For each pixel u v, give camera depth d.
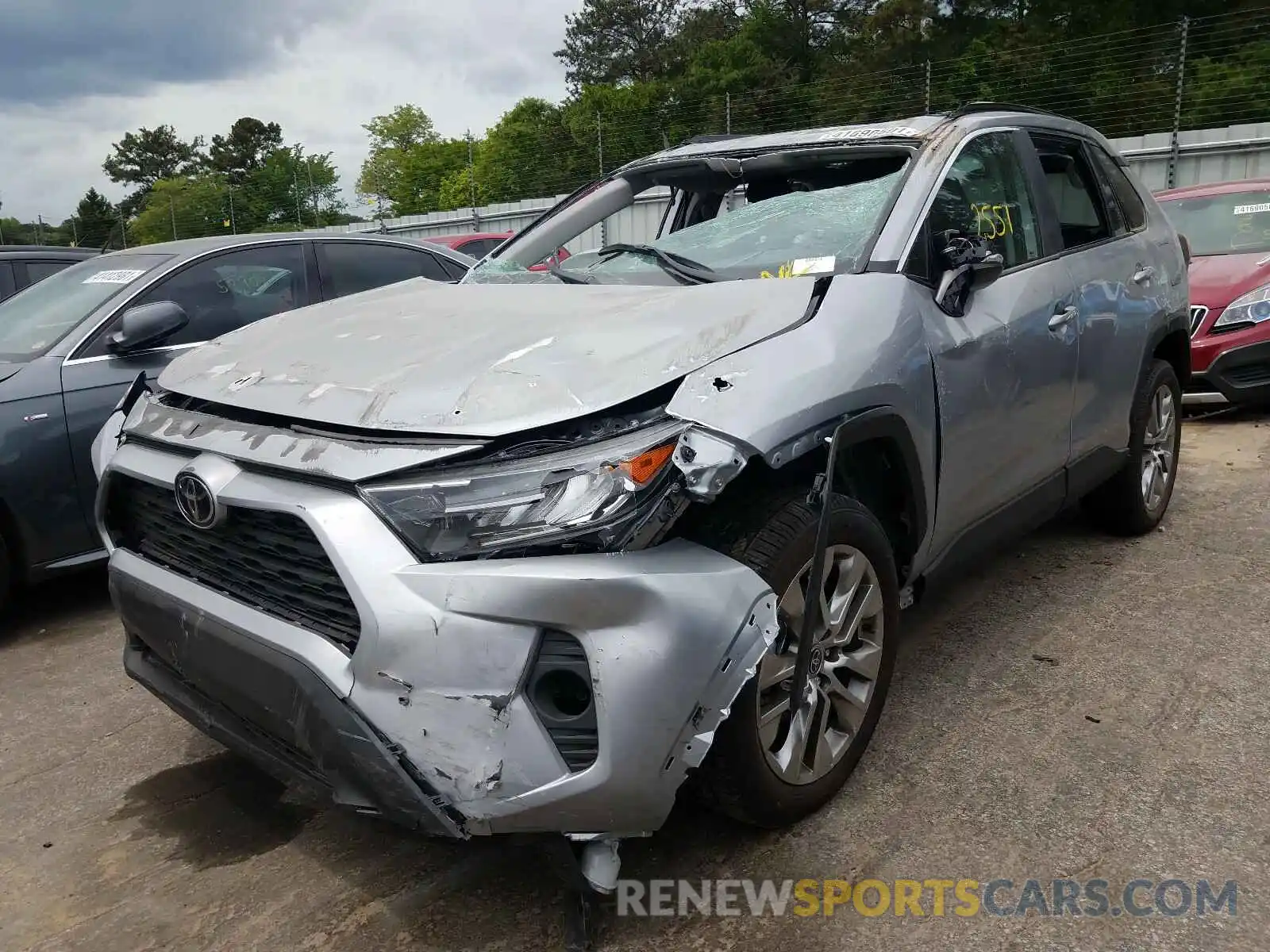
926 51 31.64
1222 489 5.41
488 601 1.89
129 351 4.44
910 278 2.79
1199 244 7.63
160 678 2.63
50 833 2.76
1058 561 4.42
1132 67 15.22
